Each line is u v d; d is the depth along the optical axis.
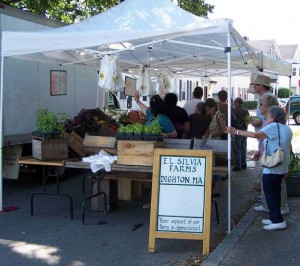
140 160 5.70
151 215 5.04
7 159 8.17
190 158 5.02
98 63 10.00
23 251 5.20
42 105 8.84
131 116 10.40
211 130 7.80
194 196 5.01
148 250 5.11
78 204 7.40
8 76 7.80
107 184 6.85
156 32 5.72
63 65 8.95
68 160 6.39
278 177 5.73
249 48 7.04
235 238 5.48
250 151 14.82
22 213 6.82
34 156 6.66
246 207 7.21
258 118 7.39
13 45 6.48
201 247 5.27
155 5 6.99
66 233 5.85
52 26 9.14
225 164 6.35
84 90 10.63
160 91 12.93
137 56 9.86
